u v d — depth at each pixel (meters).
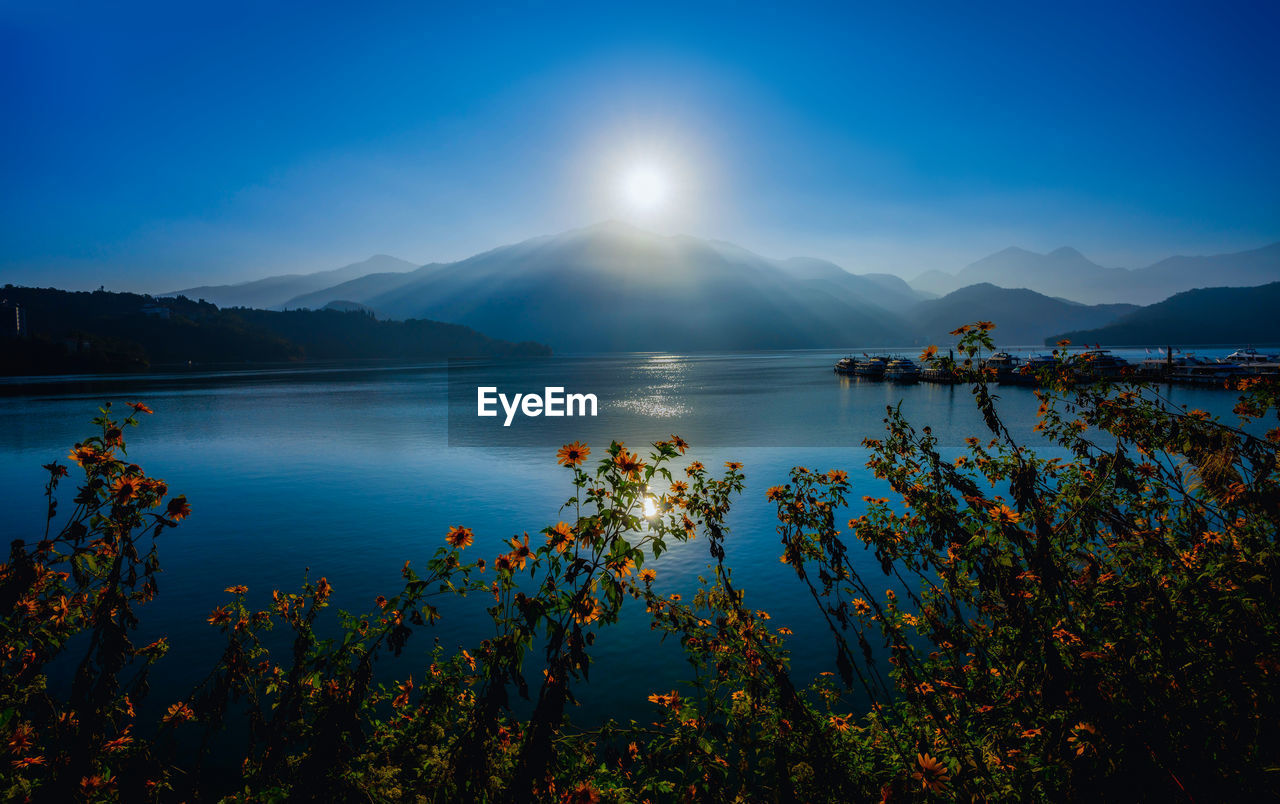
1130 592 3.96
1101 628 3.92
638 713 10.12
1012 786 3.73
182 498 3.80
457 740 4.00
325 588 5.12
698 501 4.61
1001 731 4.01
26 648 3.81
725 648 4.55
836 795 3.91
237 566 18.75
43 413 71.31
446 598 15.19
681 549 18.20
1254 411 4.08
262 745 8.95
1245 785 3.01
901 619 4.86
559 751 4.41
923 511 4.52
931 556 4.69
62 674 11.50
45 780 3.62
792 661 10.84
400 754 4.50
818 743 4.07
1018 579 3.84
